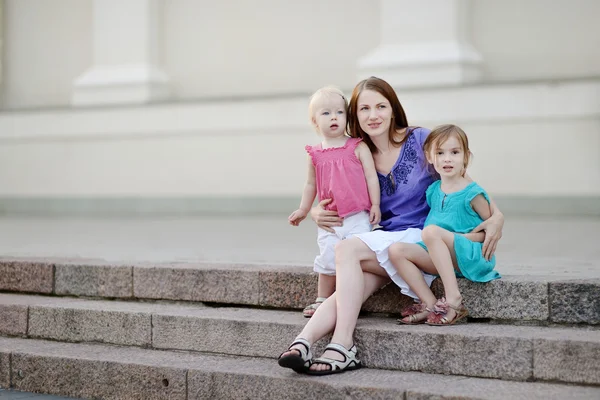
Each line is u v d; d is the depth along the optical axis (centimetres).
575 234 1019
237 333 543
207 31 1650
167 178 1617
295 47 1587
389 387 458
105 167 1666
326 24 1562
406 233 536
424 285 519
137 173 1641
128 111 1638
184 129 1598
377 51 1455
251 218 1460
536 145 1345
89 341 595
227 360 536
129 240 998
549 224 1194
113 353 565
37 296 657
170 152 1616
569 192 1329
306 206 574
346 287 507
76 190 1691
